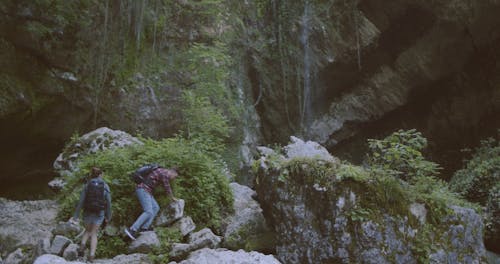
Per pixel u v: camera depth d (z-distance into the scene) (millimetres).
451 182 15156
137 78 14320
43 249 6516
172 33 15430
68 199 8125
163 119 14570
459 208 7273
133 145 9250
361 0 17562
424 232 6957
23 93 11641
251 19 17828
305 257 7062
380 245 6789
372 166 7422
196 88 14391
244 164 15852
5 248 7230
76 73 12750
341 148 19109
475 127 18406
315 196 7172
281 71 18125
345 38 17797
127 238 7219
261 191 7934
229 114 15602
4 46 11250
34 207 8773
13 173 12992
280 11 18109
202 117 11250
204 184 8438
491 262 10219
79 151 10000
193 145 9352
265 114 18141
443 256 6863
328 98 18859
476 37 17203
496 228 11023
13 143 12312
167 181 7574
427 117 18812
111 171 8188
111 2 13656
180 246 6926
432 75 17984
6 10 11102
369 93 18484
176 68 15047
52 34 11984
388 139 7734
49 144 13062
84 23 12719
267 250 7754
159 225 7555
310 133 18406
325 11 17891
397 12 17375
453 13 16672
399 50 18016
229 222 8289
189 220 7711
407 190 7242
